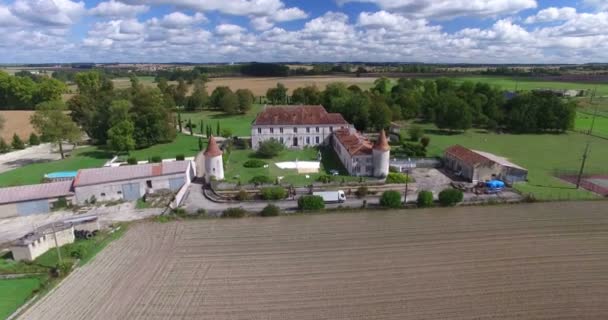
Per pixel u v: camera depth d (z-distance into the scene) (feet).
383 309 96.53
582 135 324.19
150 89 347.15
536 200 169.17
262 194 172.24
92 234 138.62
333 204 167.12
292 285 107.14
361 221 150.20
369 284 107.45
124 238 136.67
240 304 98.73
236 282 108.68
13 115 404.98
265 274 112.78
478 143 293.84
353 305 98.17
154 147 284.82
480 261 119.34
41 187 168.66
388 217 154.20
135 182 178.40
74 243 132.46
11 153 270.46
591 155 252.62
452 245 129.80
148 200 173.88
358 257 122.21
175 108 444.14
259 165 224.53
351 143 225.15
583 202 167.84
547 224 145.79
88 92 394.73
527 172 197.16
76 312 95.81
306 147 277.44
